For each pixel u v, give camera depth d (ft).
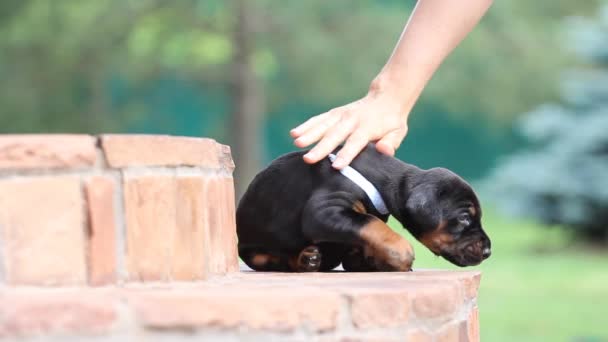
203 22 73.05
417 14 16.52
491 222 73.36
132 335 10.33
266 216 15.61
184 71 74.64
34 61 70.03
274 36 72.38
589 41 58.70
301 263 15.30
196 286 12.11
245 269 16.24
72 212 11.43
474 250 15.60
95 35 68.95
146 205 12.03
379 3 80.38
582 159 55.98
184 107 95.91
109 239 11.68
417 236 15.80
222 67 73.26
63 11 68.69
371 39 71.46
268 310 10.87
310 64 72.13
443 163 106.22
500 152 105.50
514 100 79.00
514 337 31.01
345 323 11.38
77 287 11.37
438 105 85.66
